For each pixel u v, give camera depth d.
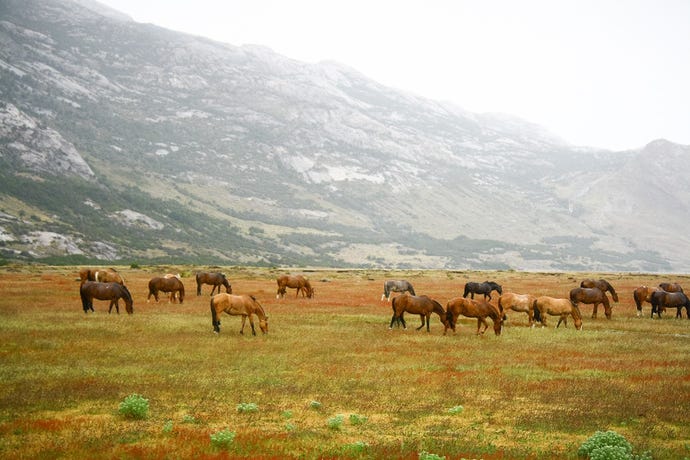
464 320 30.88
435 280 76.25
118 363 17.31
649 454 10.28
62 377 15.20
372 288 56.06
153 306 33.09
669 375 17.44
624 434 11.70
